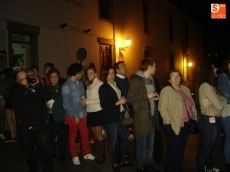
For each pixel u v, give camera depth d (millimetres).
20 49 10023
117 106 5488
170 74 4887
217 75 5160
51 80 6258
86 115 6207
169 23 23203
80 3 12695
